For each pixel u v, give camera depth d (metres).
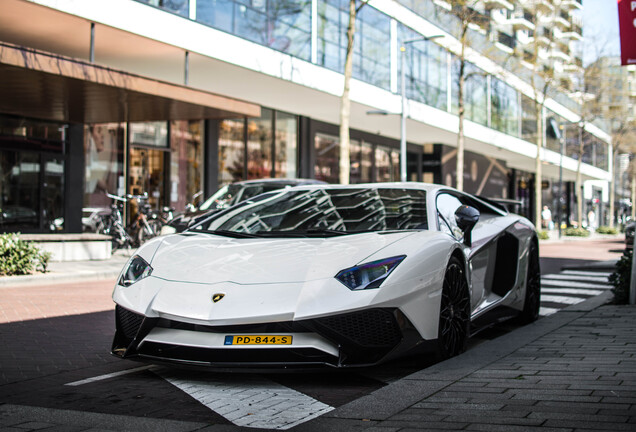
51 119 16.50
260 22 17.38
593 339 4.88
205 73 17.53
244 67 16.75
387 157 30.91
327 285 3.73
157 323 3.82
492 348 4.62
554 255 19.03
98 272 11.30
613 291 7.16
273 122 23.61
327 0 20.41
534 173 53.12
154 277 4.05
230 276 3.89
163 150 19.73
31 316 6.94
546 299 8.39
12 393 3.80
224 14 16.06
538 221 32.69
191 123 20.59
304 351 3.64
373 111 21.64
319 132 25.80
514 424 2.77
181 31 14.76
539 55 30.81
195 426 3.01
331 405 3.41
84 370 4.41
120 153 18.52
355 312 3.67
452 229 4.91
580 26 34.00
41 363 4.65
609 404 3.03
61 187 16.92
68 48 14.80
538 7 28.97
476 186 38.28
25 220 16.11
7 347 5.25
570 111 48.69
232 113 15.71
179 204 20.20
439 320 4.10
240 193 12.06
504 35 30.30
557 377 3.63
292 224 4.77
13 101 14.09
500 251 5.72
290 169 24.47
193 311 3.69
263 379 3.99
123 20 13.30
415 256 4.02
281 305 3.63
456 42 23.50
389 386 3.54
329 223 4.74
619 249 23.28
